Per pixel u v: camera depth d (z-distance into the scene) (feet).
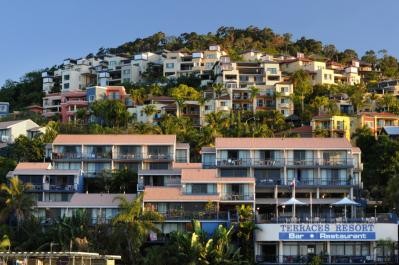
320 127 462.60
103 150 365.40
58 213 306.14
